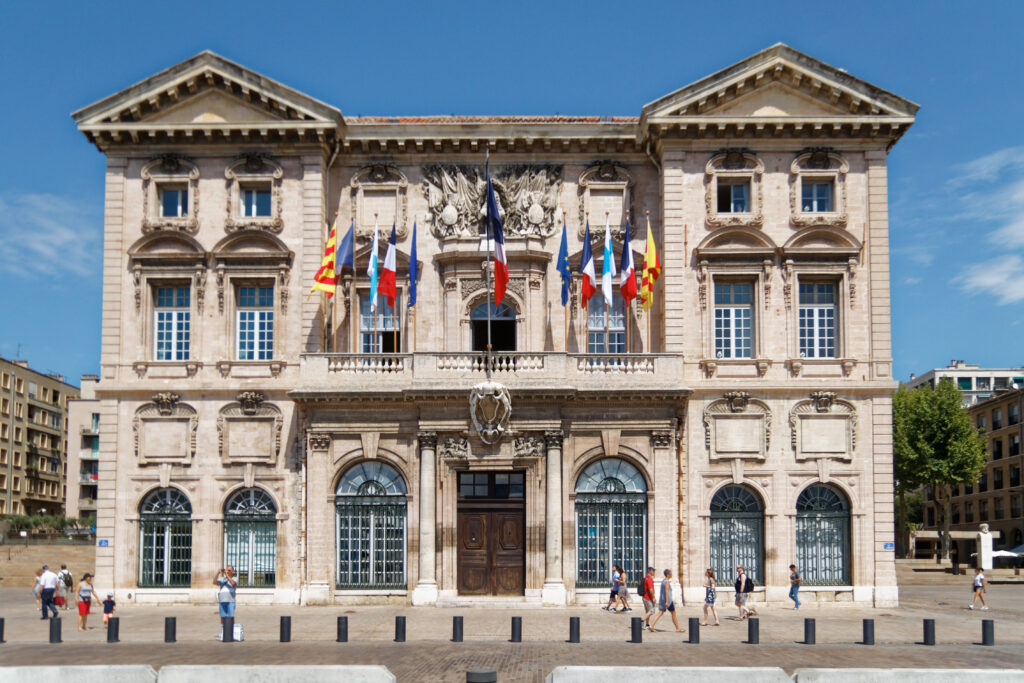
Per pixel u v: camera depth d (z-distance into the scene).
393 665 23.47
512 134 41.25
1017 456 92.19
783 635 29.97
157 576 39.56
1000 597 46.59
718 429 39.50
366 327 41.62
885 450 39.62
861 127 40.41
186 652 25.69
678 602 38.34
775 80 40.66
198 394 39.94
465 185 41.59
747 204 40.88
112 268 40.69
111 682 18.47
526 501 38.47
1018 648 27.22
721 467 39.34
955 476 73.88
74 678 18.48
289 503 39.31
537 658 24.53
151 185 40.97
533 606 37.38
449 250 41.03
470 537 38.75
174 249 40.72
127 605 38.91
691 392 38.50
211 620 33.94
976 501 100.88
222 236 40.62
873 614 36.69
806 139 40.72
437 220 41.50
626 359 39.03
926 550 74.62
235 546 39.50
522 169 41.81
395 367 38.81
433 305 41.19
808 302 40.75
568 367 38.81
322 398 38.38
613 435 38.94
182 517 39.75
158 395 39.75
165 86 40.31
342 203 41.75
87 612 31.97
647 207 41.69
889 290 40.38
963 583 57.53
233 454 39.59
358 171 41.78
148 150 41.09
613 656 24.89
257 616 34.88
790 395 39.72
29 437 108.38
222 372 40.03
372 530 39.00
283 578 38.91
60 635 28.11
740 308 40.62
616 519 39.06
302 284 40.38
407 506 38.72
